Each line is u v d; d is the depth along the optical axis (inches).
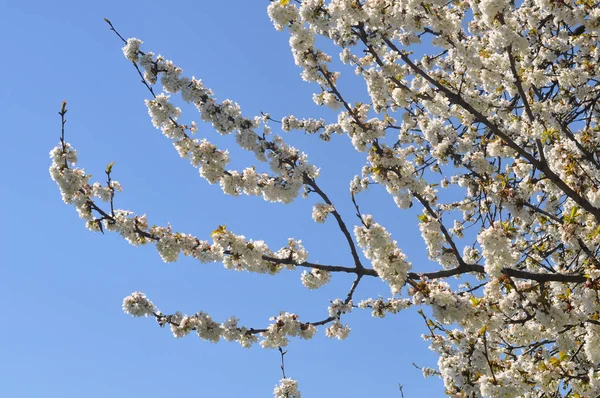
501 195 311.7
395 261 267.6
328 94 320.2
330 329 314.2
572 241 285.1
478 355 256.1
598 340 271.9
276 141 296.2
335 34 317.4
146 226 297.0
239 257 298.2
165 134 301.4
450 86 342.3
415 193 295.0
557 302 267.9
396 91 323.3
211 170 300.7
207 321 303.7
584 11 329.1
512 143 301.0
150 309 303.1
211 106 287.6
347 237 295.0
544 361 284.4
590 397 275.3
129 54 287.6
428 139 370.9
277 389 330.6
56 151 283.1
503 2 282.5
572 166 307.0
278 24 290.2
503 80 331.0
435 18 295.3
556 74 370.9
